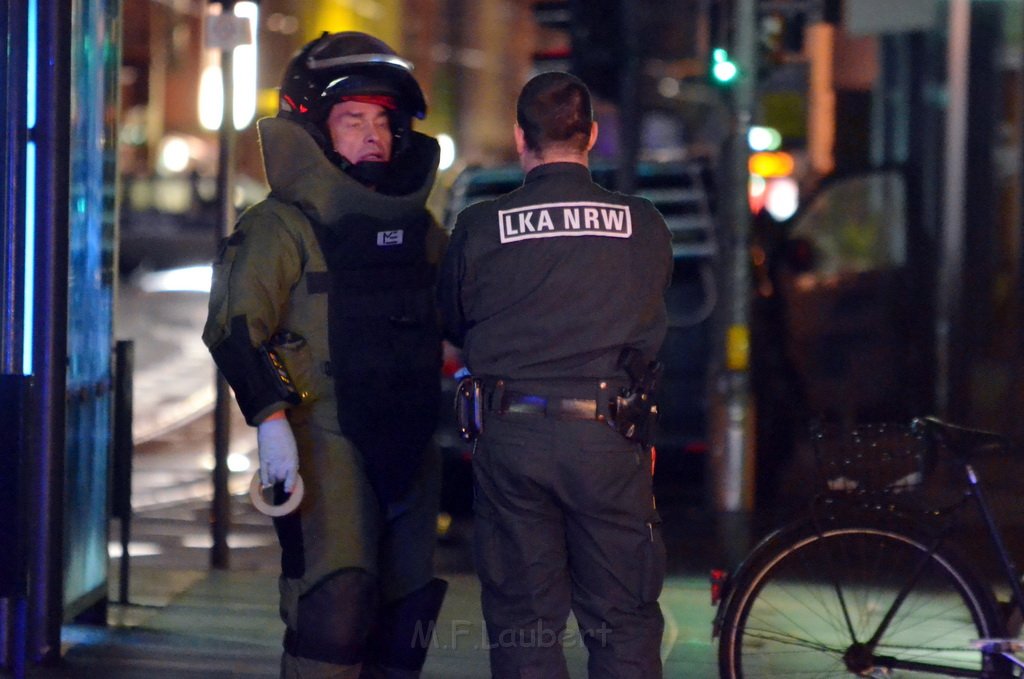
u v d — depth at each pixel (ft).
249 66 101.96
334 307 58.85
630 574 55.01
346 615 58.29
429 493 61.57
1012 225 172.96
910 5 126.93
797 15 118.01
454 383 118.42
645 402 54.54
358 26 544.62
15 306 71.87
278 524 59.47
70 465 76.95
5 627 72.79
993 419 156.87
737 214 115.85
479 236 54.65
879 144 207.62
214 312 57.57
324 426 58.59
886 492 63.31
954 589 62.85
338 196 59.06
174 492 134.31
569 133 54.95
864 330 147.64
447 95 615.98
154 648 79.05
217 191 95.91
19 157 71.36
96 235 80.07
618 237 54.60
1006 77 175.94
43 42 70.90
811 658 63.72
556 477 53.88
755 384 138.62
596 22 139.13
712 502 119.03
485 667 77.82
